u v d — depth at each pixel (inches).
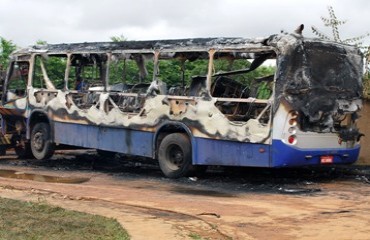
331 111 589.3
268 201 515.5
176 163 648.4
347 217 455.5
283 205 497.7
